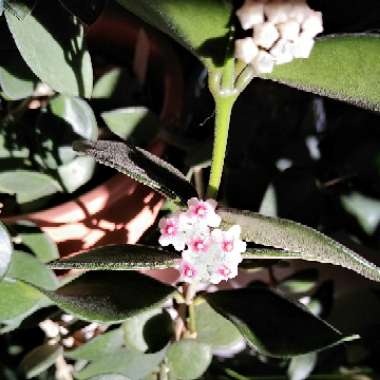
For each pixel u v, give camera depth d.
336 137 0.36
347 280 0.40
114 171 0.35
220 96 0.24
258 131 0.37
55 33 0.29
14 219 0.31
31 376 0.29
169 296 0.27
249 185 0.35
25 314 0.28
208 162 0.32
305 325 0.26
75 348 0.30
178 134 0.35
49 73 0.29
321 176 0.37
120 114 0.33
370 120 0.36
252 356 0.37
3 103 0.35
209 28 0.22
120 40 0.39
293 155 0.37
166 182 0.27
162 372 0.32
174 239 0.25
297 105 0.38
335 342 0.25
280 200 0.33
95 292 0.27
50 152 0.32
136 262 0.25
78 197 0.33
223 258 0.25
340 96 0.24
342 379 0.36
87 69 0.30
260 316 0.28
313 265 0.39
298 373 0.34
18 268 0.29
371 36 0.22
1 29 0.31
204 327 0.32
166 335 0.31
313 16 0.21
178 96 0.37
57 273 0.33
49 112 0.32
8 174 0.31
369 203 0.35
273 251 0.26
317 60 0.23
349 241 0.38
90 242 0.33
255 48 0.21
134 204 0.34
